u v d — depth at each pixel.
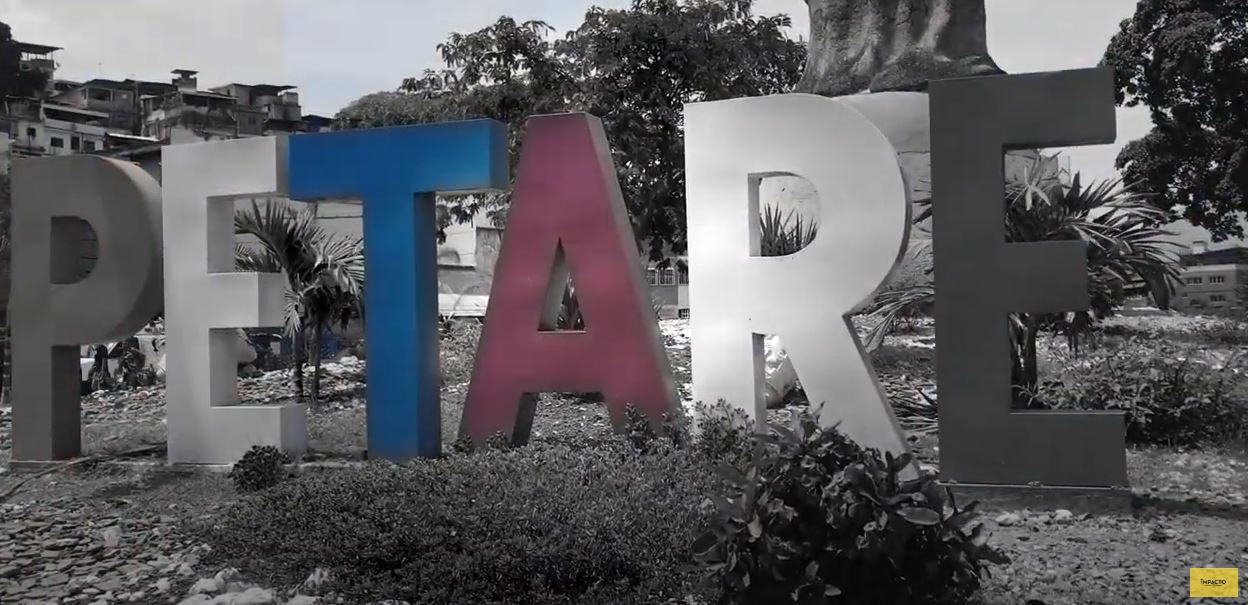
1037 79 6.03
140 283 8.15
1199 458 7.27
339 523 4.96
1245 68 18.97
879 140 6.40
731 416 6.64
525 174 7.29
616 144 16.22
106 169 8.29
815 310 6.55
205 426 7.92
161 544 5.79
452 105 16.80
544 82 16.66
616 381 7.02
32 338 8.48
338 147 7.67
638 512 4.64
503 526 4.64
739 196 6.80
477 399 7.34
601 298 7.07
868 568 3.82
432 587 4.42
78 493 7.42
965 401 6.20
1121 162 20.58
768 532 3.75
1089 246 8.35
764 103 6.73
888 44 15.83
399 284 7.50
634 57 16.69
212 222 8.03
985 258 6.14
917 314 10.77
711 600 4.07
